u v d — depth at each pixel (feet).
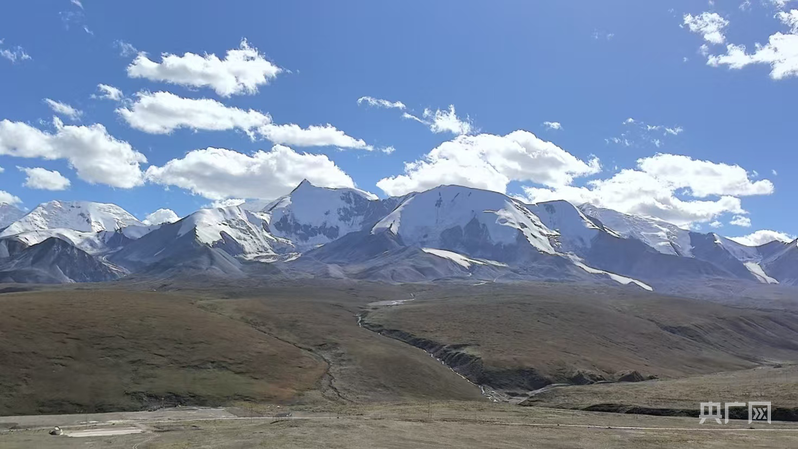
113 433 164.55
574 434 162.91
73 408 240.94
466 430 167.73
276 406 254.68
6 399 238.48
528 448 143.54
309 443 143.84
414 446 143.13
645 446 146.72
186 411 230.68
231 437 152.97
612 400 244.63
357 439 150.51
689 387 265.34
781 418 198.18
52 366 274.57
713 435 162.09
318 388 309.22
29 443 148.36
